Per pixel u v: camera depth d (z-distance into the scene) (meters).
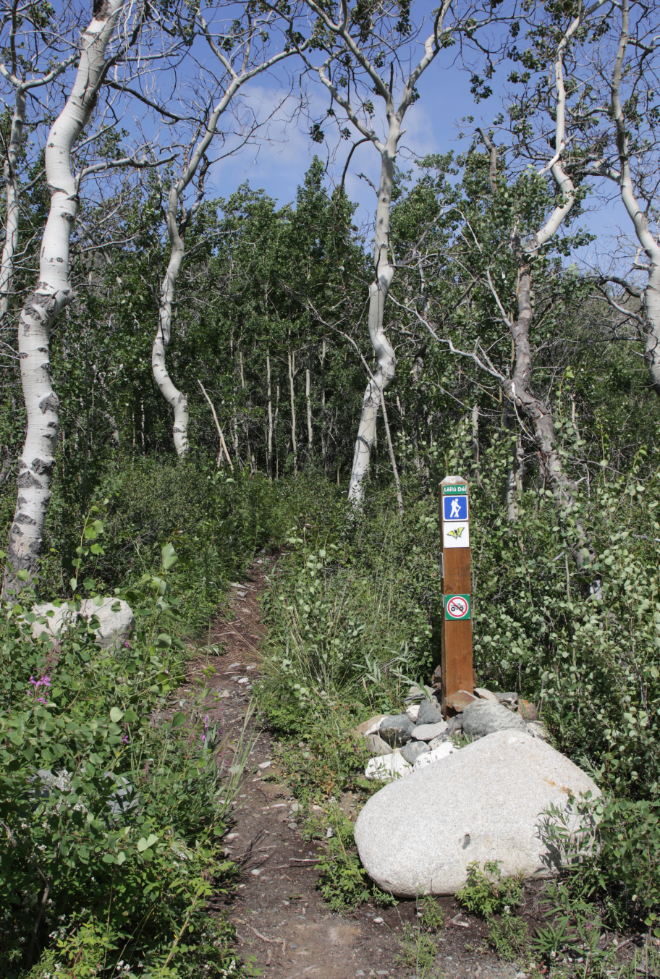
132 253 15.34
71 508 8.16
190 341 19.95
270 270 23.84
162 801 3.50
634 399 12.21
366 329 17.16
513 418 8.46
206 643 7.37
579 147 10.88
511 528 5.89
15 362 10.42
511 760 3.86
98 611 5.70
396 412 14.64
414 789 3.88
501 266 9.17
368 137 13.04
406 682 5.72
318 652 5.83
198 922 3.03
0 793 2.38
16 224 9.12
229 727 5.48
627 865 3.19
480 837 3.58
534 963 3.11
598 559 4.62
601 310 12.91
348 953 3.24
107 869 2.68
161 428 21.41
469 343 9.49
